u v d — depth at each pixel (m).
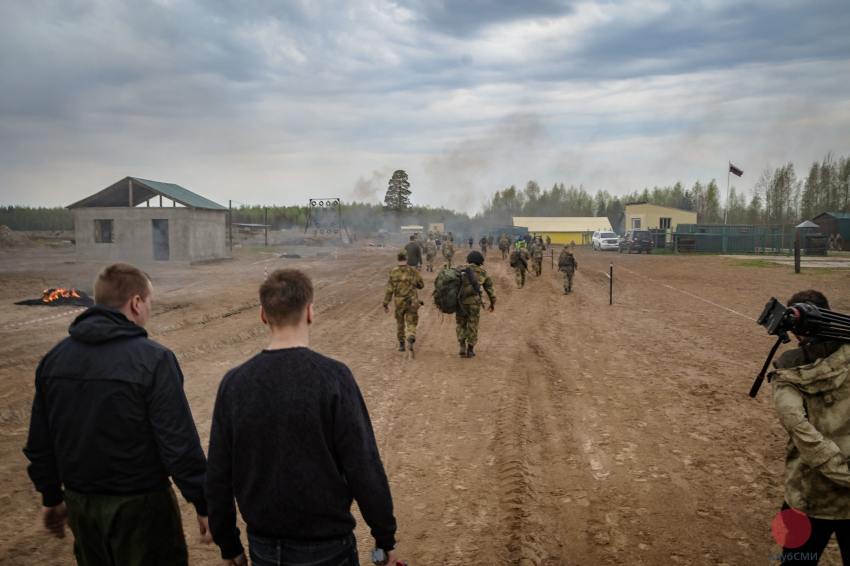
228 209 38.06
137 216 32.81
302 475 2.27
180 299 18.33
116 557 2.65
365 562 4.14
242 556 2.56
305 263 36.78
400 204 136.25
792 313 2.85
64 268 28.81
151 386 2.62
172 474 2.64
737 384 8.73
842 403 2.78
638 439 6.55
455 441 6.59
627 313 16.36
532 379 9.23
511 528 4.59
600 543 4.37
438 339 12.67
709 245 49.84
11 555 4.24
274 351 2.40
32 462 2.75
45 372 2.67
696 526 4.59
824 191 77.50
